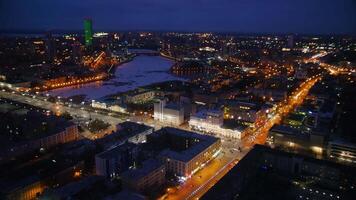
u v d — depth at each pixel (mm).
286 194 192125
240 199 182250
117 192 188750
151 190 197500
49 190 186125
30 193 191875
